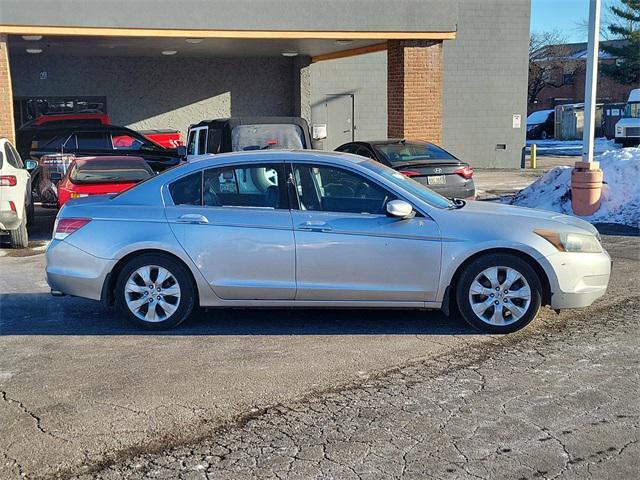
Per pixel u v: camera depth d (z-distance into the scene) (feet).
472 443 14.52
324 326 22.67
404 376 18.24
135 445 14.61
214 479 13.23
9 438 14.96
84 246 22.24
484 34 84.64
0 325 23.22
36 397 17.08
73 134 56.34
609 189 44.62
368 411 16.14
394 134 54.90
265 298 22.04
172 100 77.00
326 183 22.31
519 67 86.28
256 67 79.00
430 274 21.57
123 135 57.26
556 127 155.63
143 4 46.14
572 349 20.13
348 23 50.19
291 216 21.89
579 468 13.50
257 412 16.16
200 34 47.55
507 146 87.51
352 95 81.51
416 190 23.02
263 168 22.47
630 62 150.30
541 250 21.30
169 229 22.02
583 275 21.65
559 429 15.11
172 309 22.21
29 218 44.19
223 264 21.89
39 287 28.86
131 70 75.25
